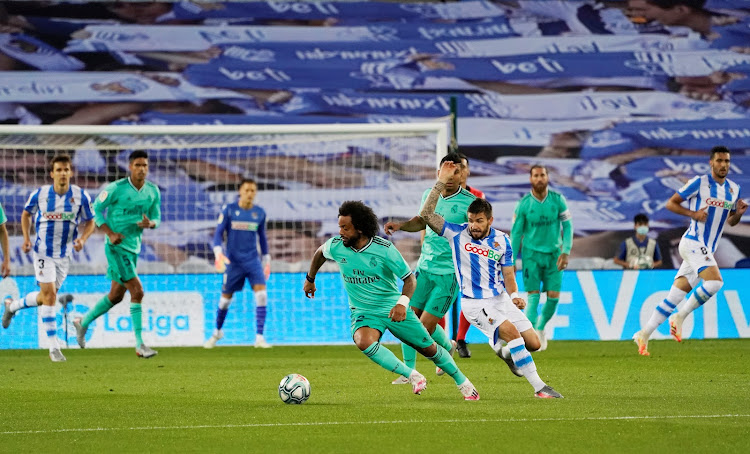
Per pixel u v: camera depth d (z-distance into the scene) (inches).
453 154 780.0
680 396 640.4
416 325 623.2
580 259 1708.9
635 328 1294.3
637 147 1733.5
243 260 1219.2
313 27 1740.9
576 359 976.9
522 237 1085.8
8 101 1692.9
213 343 1241.4
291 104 1737.2
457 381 629.6
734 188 950.4
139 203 1050.1
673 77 1740.9
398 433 490.0
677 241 1711.4
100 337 1278.3
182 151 1678.2
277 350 1198.9
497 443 456.4
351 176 1678.2
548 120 1733.5
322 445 457.4
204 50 1728.6
